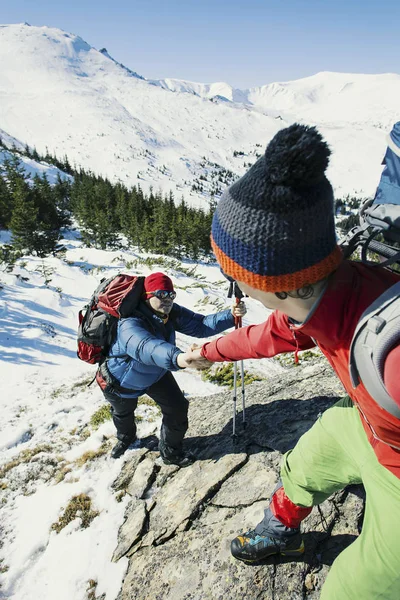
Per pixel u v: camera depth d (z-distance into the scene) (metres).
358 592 1.24
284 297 1.01
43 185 73.25
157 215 59.19
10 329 10.63
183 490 3.06
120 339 2.71
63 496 3.43
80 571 2.73
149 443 3.82
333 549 2.24
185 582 2.36
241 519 2.60
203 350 1.97
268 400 3.83
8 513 3.43
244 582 2.20
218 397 4.57
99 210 65.62
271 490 2.72
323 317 0.99
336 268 0.96
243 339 1.67
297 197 0.86
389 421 0.98
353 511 2.41
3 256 21.30
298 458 1.77
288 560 2.22
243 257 0.95
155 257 34.16
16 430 4.79
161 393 3.02
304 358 9.45
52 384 6.81
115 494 3.32
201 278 29.47
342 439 1.52
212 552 2.46
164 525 2.83
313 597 2.06
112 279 2.90
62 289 17.33
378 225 0.98
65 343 10.28
